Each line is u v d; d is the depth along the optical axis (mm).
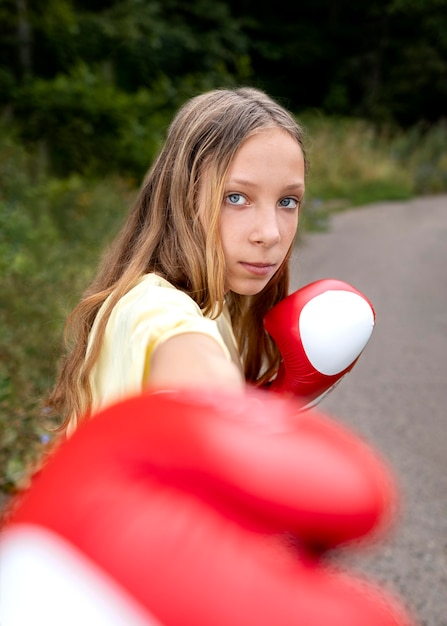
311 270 7652
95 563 350
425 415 4016
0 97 10852
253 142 936
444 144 16703
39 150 9500
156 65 14930
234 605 328
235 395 449
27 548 367
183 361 687
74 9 14250
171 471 386
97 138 10180
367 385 4477
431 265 8328
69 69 12102
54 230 6848
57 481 390
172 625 328
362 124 17078
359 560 2635
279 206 969
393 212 12500
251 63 21312
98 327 973
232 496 370
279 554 357
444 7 21484
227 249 952
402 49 22359
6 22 12297
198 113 1018
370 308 1171
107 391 916
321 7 22109
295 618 323
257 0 21078
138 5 14555
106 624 336
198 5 16906
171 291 877
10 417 2789
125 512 364
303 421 408
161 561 344
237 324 1382
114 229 7070
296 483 367
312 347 1117
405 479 3268
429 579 2547
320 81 22453
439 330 5785
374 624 323
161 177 1062
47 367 3400
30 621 345
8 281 4496
